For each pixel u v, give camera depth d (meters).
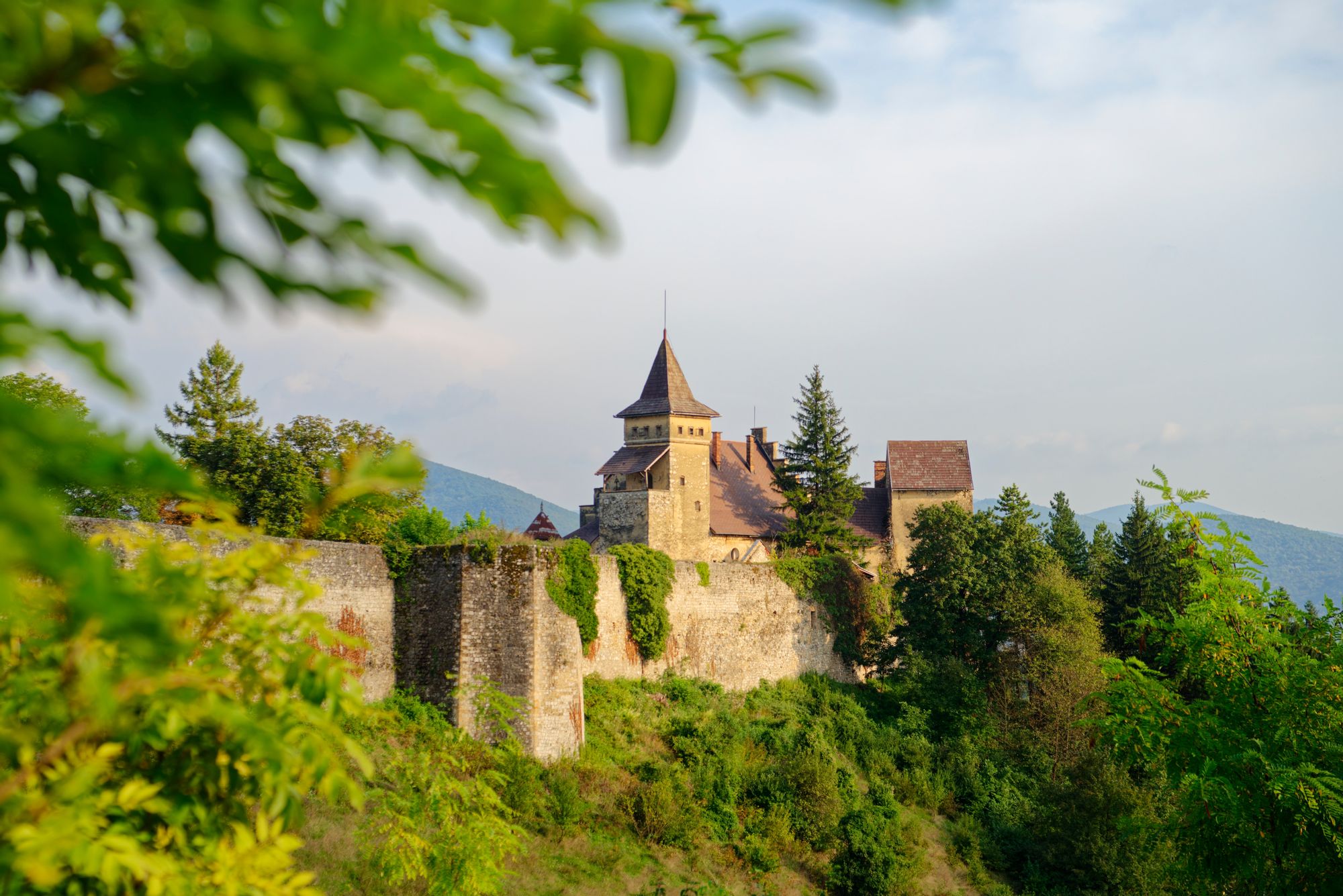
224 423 40.91
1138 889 32.12
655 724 36.03
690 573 43.62
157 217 1.72
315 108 1.47
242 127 1.59
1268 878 13.86
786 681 46.94
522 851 12.89
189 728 4.37
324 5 1.53
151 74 1.61
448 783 12.56
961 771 41.88
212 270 1.73
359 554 29.59
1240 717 14.73
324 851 18.28
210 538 5.27
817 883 31.42
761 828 32.34
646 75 1.21
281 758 3.61
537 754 29.61
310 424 40.97
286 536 35.75
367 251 1.62
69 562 1.85
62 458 1.95
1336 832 13.11
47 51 1.61
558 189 1.42
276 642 4.64
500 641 30.00
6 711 3.92
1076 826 35.34
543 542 32.75
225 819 4.56
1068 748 43.16
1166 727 15.15
